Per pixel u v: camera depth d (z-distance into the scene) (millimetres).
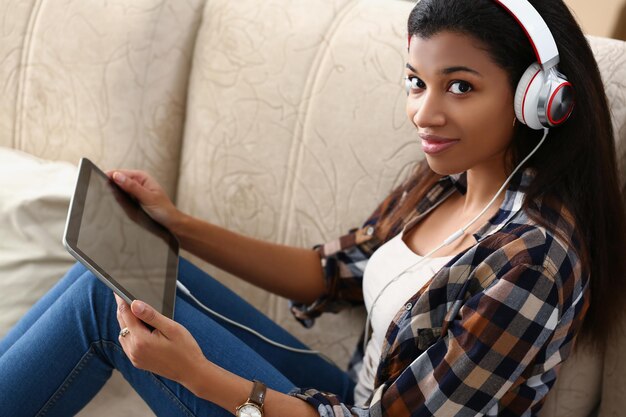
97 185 1070
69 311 972
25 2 1449
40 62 1438
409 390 878
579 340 1012
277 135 1279
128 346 895
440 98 847
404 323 926
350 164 1219
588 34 1167
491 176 956
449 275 892
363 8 1235
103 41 1385
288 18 1276
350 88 1214
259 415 886
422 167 1109
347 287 1180
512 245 845
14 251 1285
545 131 842
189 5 1362
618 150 1026
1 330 1229
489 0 809
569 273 845
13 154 1432
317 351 1214
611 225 931
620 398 1019
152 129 1393
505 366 837
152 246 1075
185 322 991
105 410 1179
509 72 825
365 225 1161
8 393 963
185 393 947
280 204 1291
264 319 1206
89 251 912
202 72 1352
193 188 1380
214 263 1207
